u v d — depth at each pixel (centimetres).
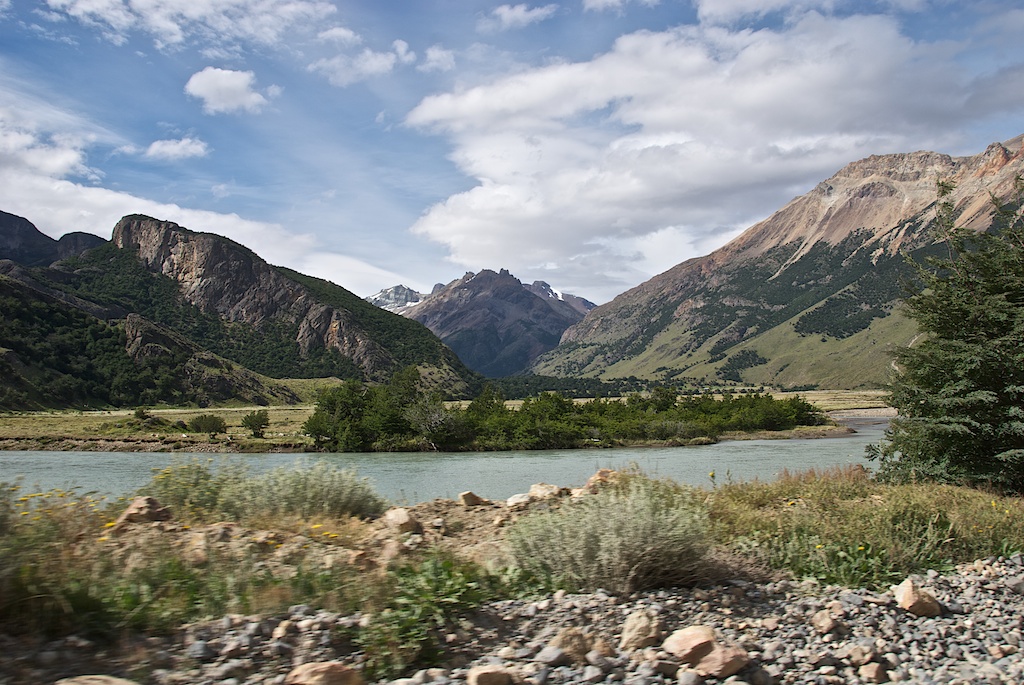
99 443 7462
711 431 9025
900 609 752
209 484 1177
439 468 5175
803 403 11038
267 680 449
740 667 551
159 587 581
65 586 517
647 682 520
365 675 488
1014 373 1739
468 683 478
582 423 8125
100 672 439
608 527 765
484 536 1070
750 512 1120
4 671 418
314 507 1136
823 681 557
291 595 607
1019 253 1839
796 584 819
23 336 16075
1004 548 1061
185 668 458
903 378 1962
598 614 667
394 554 805
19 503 686
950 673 587
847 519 1073
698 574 777
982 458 1780
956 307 1866
